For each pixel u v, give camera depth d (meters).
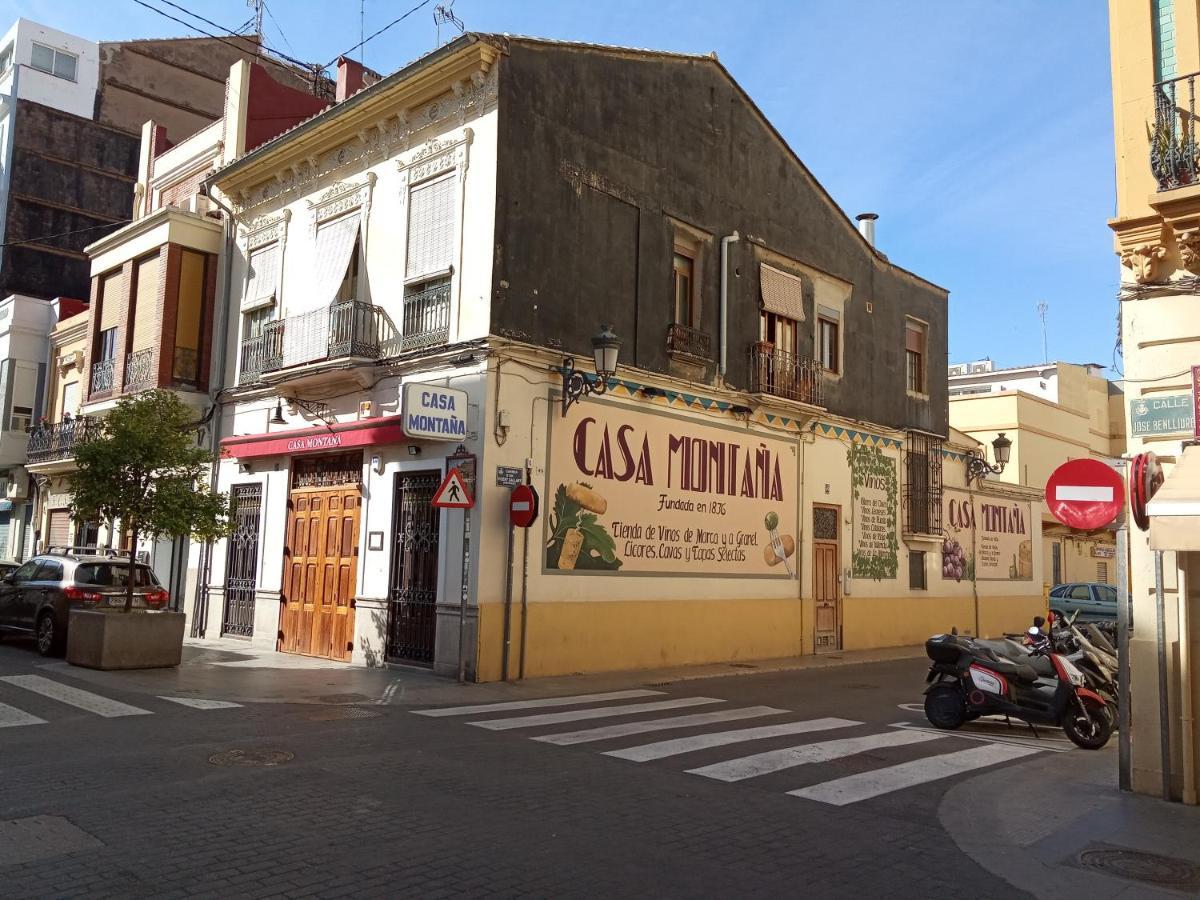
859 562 20.48
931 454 22.95
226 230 19.23
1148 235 7.70
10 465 26.12
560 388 14.37
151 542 19.42
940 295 24.34
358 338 15.23
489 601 13.13
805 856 5.66
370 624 14.60
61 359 26.31
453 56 14.05
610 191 15.51
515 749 8.47
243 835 5.53
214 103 37.56
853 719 11.06
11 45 37.97
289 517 16.66
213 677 12.52
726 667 16.19
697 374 16.84
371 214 15.88
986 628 24.44
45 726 8.69
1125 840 6.18
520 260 13.95
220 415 18.53
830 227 20.61
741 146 18.34
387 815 6.07
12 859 4.99
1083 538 33.06
